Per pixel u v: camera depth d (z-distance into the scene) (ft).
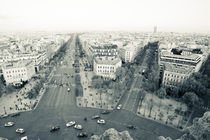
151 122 431.02
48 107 504.43
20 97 568.41
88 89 643.86
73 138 372.58
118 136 216.54
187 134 257.14
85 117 452.35
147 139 367.04
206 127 237.04
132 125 416.87
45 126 414.21
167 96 578.66
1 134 382.42
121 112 479.00
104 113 470.39
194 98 472.44
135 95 590.96
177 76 607.37
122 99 559.38
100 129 403.13
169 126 412.98
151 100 547.08
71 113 473.26
